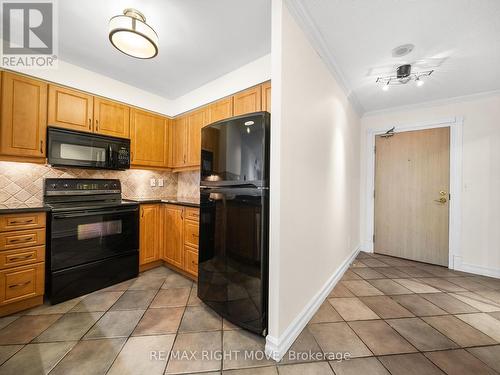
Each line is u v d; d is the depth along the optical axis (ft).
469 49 6.34
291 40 4.86
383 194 11.39
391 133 11.12
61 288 6.46
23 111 6.56
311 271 6.01
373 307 6.38
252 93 7.23
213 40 6.33
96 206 7.23
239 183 5.24
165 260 9.23
